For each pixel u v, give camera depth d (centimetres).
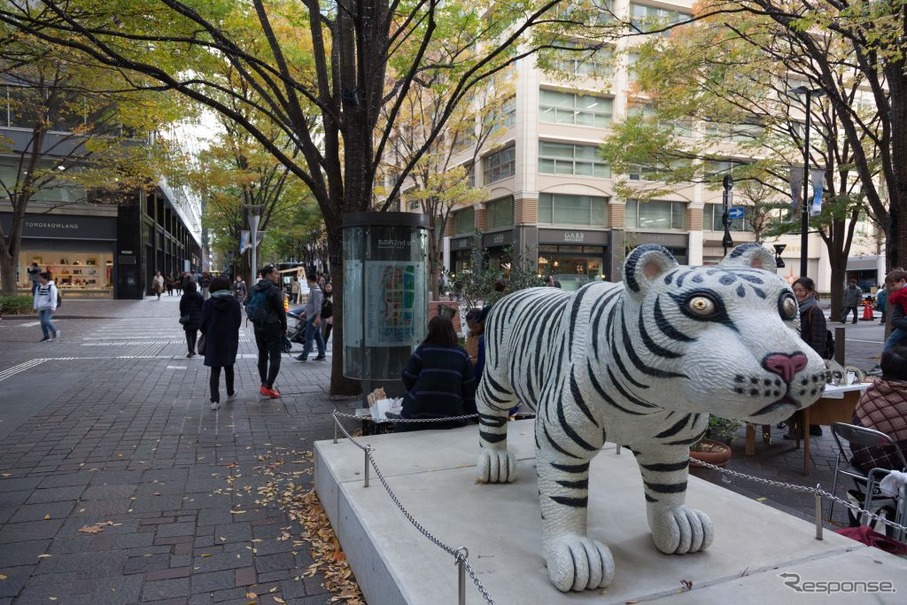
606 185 2694
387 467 378
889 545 295
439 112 1677
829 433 650
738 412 171
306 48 1102
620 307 208
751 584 239
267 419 662
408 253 662
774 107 1402
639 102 1659
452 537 279
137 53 738
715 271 189
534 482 354
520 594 229
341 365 768
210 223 3372
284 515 403
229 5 777
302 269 2812
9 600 295
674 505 263
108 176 1823
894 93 833
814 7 789
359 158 714
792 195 1339
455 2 1013
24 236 2672
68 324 1745
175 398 766
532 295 313
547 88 2553
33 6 989
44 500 423
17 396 770
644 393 202
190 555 346
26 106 1652
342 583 313
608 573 230
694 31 1127
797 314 185
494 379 334
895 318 744
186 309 1104
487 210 2942
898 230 860
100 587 310
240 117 664
